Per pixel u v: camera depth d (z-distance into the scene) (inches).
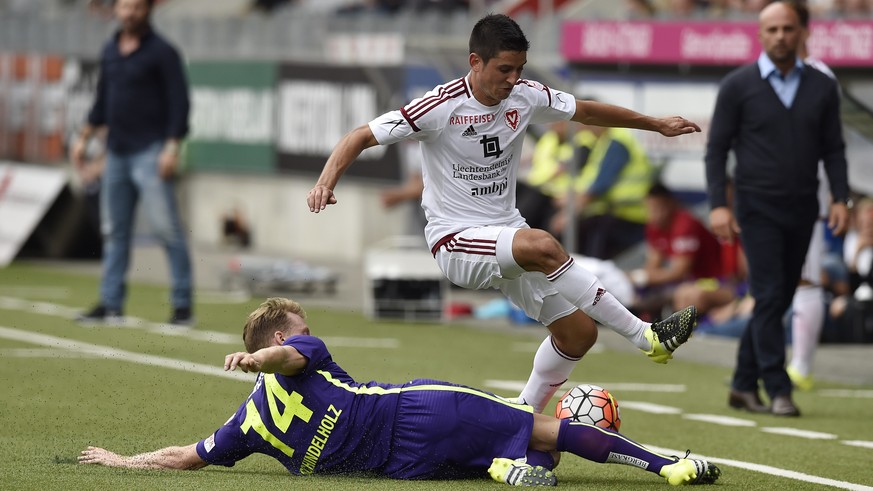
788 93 1205.1
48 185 2832.2
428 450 782.5
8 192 2876.5
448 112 855.1
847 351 1739.7
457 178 869.2
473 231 859.4
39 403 1125.1
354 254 2600.9
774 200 1198.9
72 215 2847.0
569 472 852.6
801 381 1403.8
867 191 1788.9
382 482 773.3
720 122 1225.4
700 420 1156.5
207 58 2829.7
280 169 2642.7
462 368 1461.6
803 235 1211.2
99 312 1787.6
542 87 888.3
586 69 1924.2
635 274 1919.3
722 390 1371.8
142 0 1724.9
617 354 1685.5
